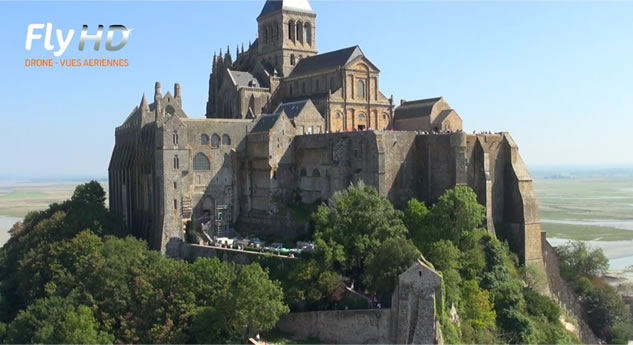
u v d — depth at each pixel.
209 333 107.62
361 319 109.94
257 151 164.50
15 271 154.88
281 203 160.62
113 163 189.62
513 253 144.50
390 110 186.62
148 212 164.25
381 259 112.69
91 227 154.00
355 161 147.50
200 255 145.00
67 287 129.12
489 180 143.62
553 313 134.75
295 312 117.62
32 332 114.50
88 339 103.81
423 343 103.31
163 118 154.12
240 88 188.00
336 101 175.00
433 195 146.50
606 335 154.62
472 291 120.75
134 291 118.81
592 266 171.38
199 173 161.88
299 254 128.50
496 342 116.44
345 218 123.56
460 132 141.50
